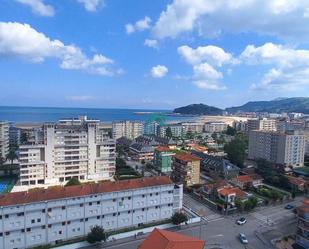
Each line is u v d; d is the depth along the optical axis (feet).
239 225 294.25
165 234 189.16
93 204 258.78
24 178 417.69
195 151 600.39
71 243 242.78
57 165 433.89
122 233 260.01
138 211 280.72
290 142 552.00
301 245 249.75
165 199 295.48
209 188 374.22
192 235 268.82
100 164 463.01
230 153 561.84
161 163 499.51
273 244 255.91
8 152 592.60
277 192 375.66
